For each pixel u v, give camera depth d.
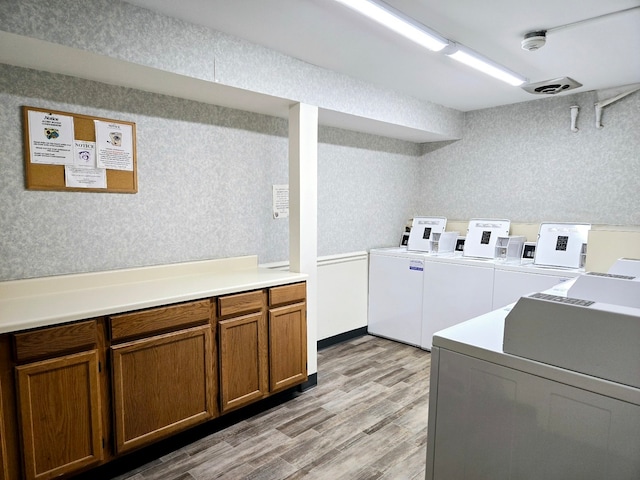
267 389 2.47
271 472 1.95
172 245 2.57
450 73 2.88
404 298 3.79
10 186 1.98
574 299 1.14
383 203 4.14
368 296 4.09
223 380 2.22
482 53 2.50
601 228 2.62
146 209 2.44
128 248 2.38
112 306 1.81
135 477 1.91
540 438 1.13
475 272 3.29
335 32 2.19
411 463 2.03
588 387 1.03
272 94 2.45
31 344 1.60
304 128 2.66
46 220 2.09
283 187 3.18
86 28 1.76
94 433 1.78
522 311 1.14
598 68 2.76
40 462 1.64
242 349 2.31
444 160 4.30
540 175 3.62
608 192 3.26
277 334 2.50
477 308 3.30
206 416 2.17
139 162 2.39
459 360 1.29
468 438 1.28
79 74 2.08
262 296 2.41
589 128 3.33
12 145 1.97
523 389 1.15
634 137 3.12
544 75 2.93
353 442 2.21
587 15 2.00
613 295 1.30
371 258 4.02
